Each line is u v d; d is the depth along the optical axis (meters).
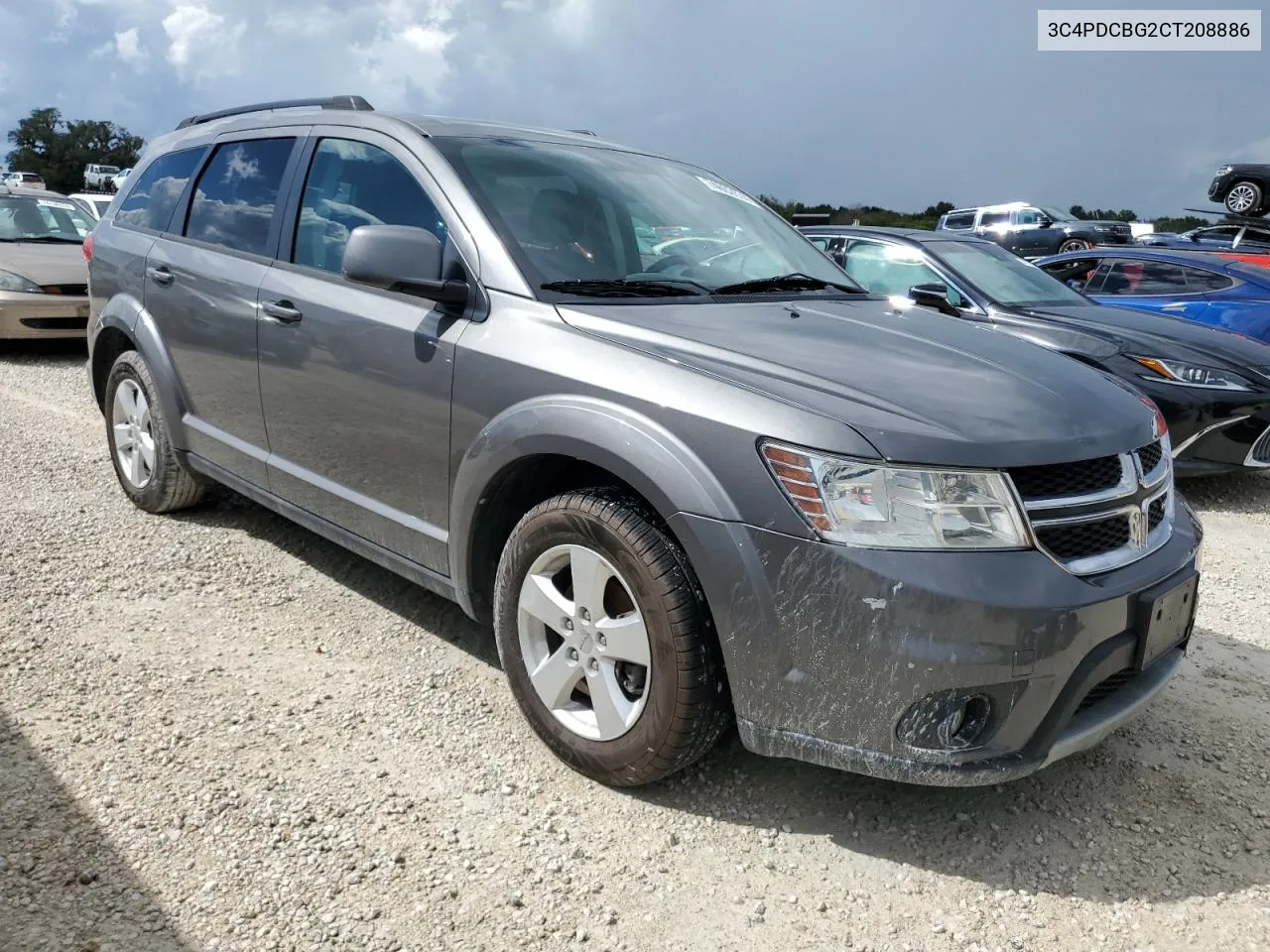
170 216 4.47
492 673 3.32
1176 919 2.32
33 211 10.51
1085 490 2.42
